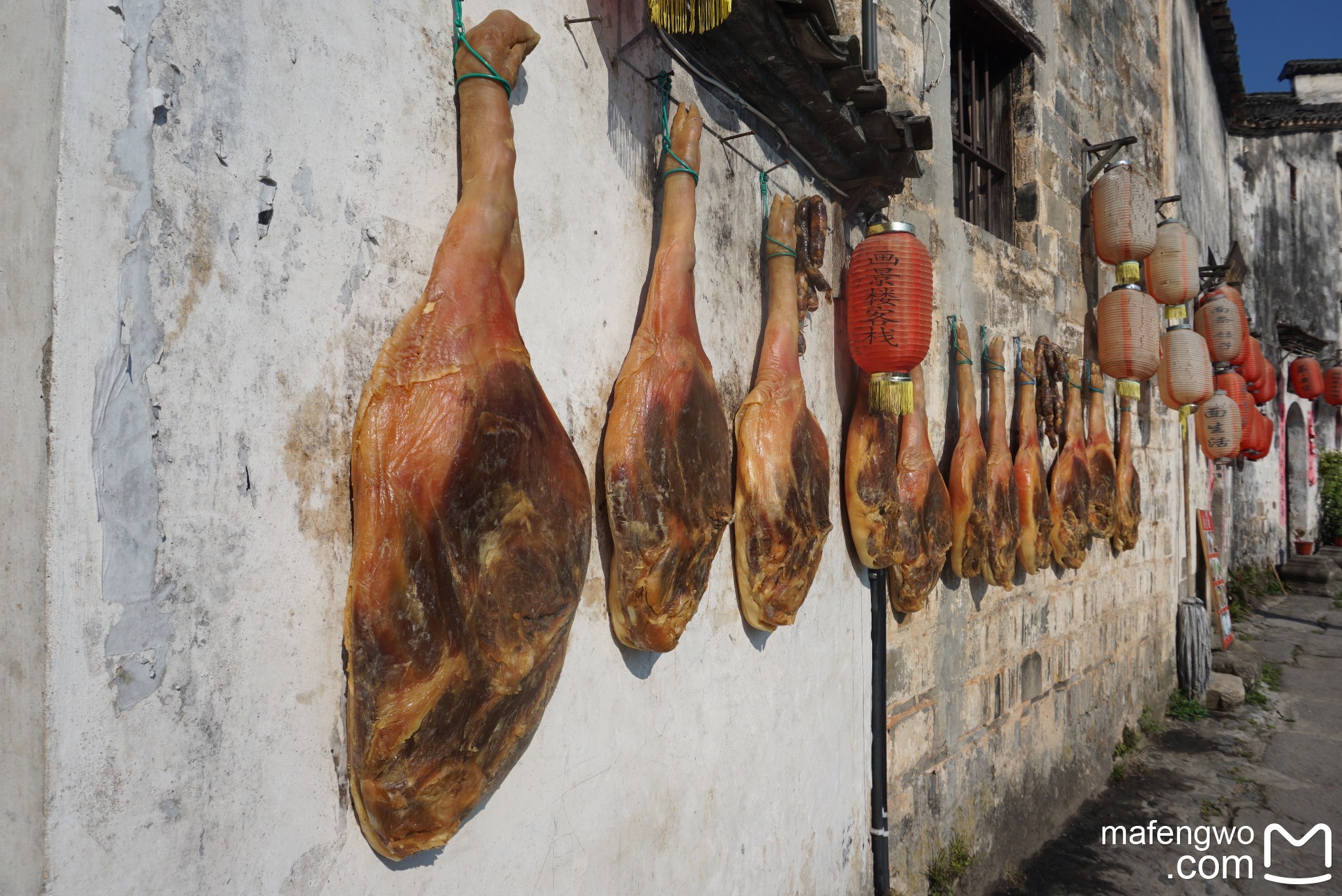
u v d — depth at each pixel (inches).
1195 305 402.0
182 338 53.3
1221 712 349.1
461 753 66.5
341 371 63.9
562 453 77.3
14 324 49.3
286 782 58.9
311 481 61.4
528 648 72.0
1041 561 215.5
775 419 115.1
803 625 136.1
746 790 118.3
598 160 94.0
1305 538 719.1
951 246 191.8
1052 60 247.4
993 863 200.4
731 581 117.3
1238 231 656.4
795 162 140.6
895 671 167.3
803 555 117.2
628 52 99.5
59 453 47.4
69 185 48.0
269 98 59.2
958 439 185.6
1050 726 237.8
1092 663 269.4
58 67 48.2
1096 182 269.1
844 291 157.8
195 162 54.2
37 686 46.8
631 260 99.3
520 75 82.9
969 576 182.4
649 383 90.8
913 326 137.7
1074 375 242.5
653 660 100.5
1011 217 238.4
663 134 104.1
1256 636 492.7
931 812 177.8
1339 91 714.8
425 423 63.5
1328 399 662.5
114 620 49.4
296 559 60.1
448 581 64.1
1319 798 261.0
